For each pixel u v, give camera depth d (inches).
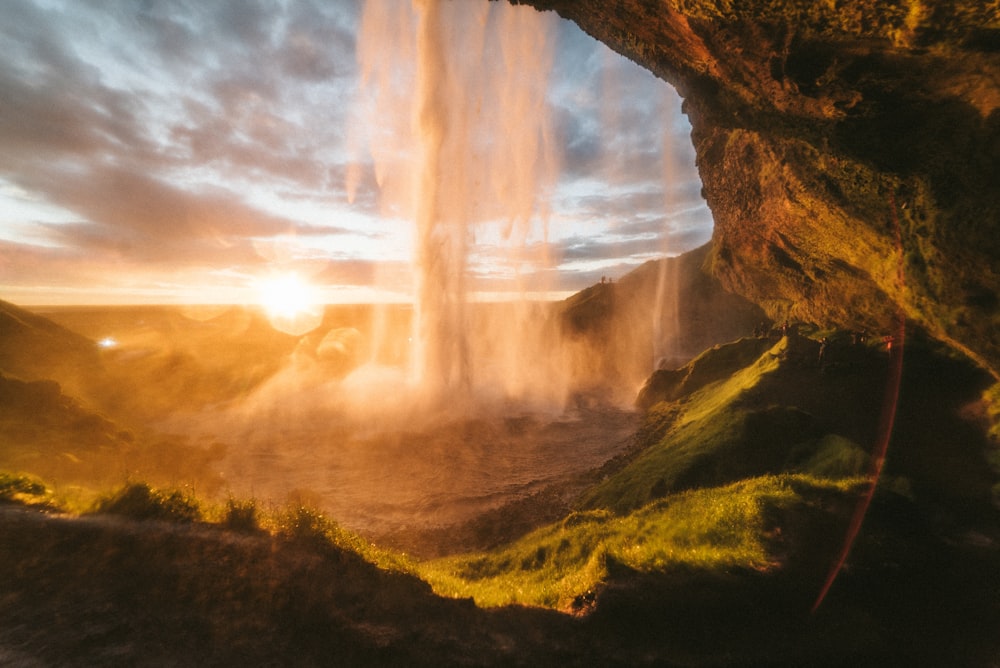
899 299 725.3
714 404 1072.8
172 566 263.3
